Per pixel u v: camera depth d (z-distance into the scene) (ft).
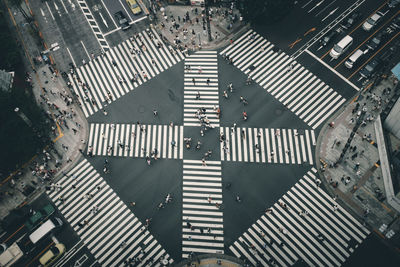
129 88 207.41
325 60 205.57
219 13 226.99
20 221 174.70
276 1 196.44
